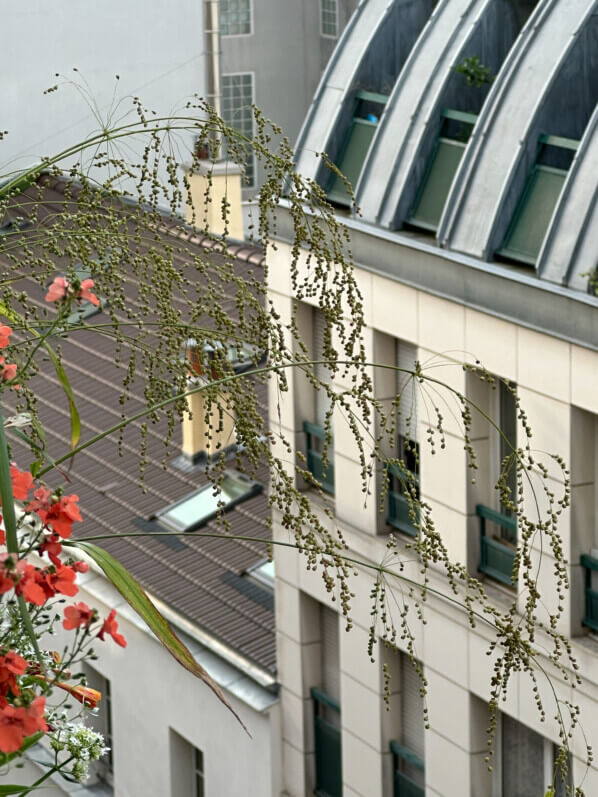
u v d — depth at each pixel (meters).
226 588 20.86
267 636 20.00
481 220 15.02
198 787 21.58
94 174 17.39
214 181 23.38
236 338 4.75
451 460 15.76
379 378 16.69
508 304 14.52
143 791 21.91
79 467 24.20
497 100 15.29
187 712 20.72
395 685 17.70
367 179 16.80
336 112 17.69
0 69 39.16
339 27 53.31
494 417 15.34
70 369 27.14
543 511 14.61
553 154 14.99
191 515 22.39
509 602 15.44
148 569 21.47
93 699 4.18
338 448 17.72
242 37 53.09
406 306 15.98
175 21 39.88
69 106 39.88
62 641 22.22
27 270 20.22
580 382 13.81
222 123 4.95
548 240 14.10
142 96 40.19
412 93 16.66
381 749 17.92
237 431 4.73
